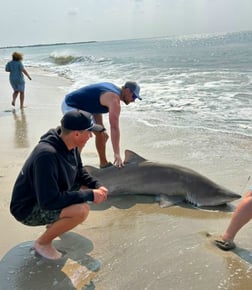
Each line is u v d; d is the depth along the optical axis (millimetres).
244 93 12688
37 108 12297
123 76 20500
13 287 3377
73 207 3693
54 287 3367
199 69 21750
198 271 3570
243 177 5898
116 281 3447
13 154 7367
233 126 8898
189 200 5211
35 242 3889
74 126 3543
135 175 5496
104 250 3969
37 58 55812
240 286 3328
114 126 5531
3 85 19094
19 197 3678
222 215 4816
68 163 3688
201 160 6734
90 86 5820
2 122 10391
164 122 9672
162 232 4348
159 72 21484
